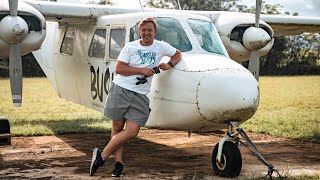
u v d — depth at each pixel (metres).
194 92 7.40
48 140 11.70
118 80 7.32
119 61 7.28
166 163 8.86
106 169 8.19
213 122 7.49
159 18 8.87
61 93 12.30
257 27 10.81
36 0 11.02
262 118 16.41
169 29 8.67
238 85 7.30
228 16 11.12
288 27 14.25
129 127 7.26
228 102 7.22
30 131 12.62
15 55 9.30
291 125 14.65
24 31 8.88
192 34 8.67
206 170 8.23
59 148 10.53
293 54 64.44
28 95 27.39
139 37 8.78
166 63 7.64
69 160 9.09
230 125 7.62
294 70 64.25
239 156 7.49
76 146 10.84
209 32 8.93
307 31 15.22
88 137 12.27
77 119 16.06
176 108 7.68
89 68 10.45
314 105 22.97
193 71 7.52
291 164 8.91
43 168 8.30
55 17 10.59
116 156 7.63
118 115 7.32
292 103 24.05
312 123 15.26
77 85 11.15
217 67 7.51
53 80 12.61
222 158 7.60
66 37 11.76
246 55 11.12
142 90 7.31
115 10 10.76
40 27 9.58
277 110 20.45
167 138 12.12
